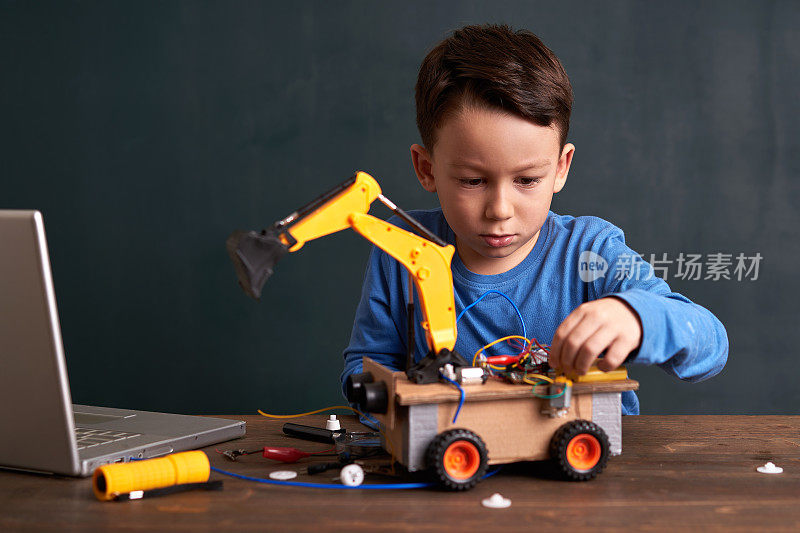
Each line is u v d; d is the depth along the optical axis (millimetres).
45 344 708
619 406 750
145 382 2275
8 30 2230
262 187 2230
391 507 653
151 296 2262
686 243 2219
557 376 750
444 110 904
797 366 2227
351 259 2242
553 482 721
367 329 1219
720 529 603
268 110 2219
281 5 2211
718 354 879
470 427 711
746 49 2195
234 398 2277
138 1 2211
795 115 2201
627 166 2209
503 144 871
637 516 630
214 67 2215
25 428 743
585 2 2193
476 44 956
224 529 605
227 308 2262
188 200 2240
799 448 848
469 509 647
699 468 769
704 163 2211
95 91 2232
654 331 757
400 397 689
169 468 697
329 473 754
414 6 2201
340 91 2213
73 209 2252
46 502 674
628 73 2199
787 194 2211
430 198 2215
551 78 944
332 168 2221
